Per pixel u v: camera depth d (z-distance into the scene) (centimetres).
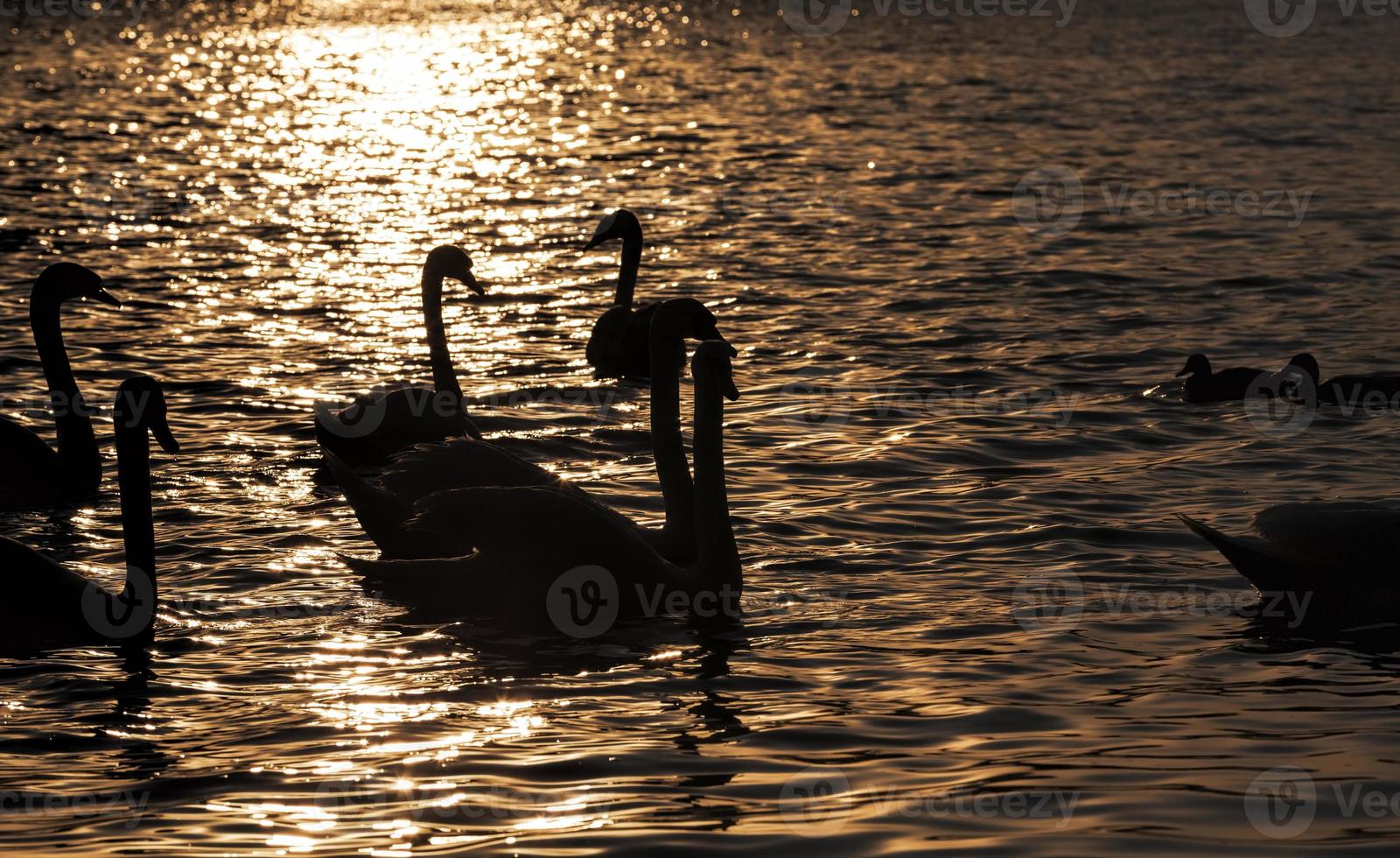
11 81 8306
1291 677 1552
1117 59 8731
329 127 6925
